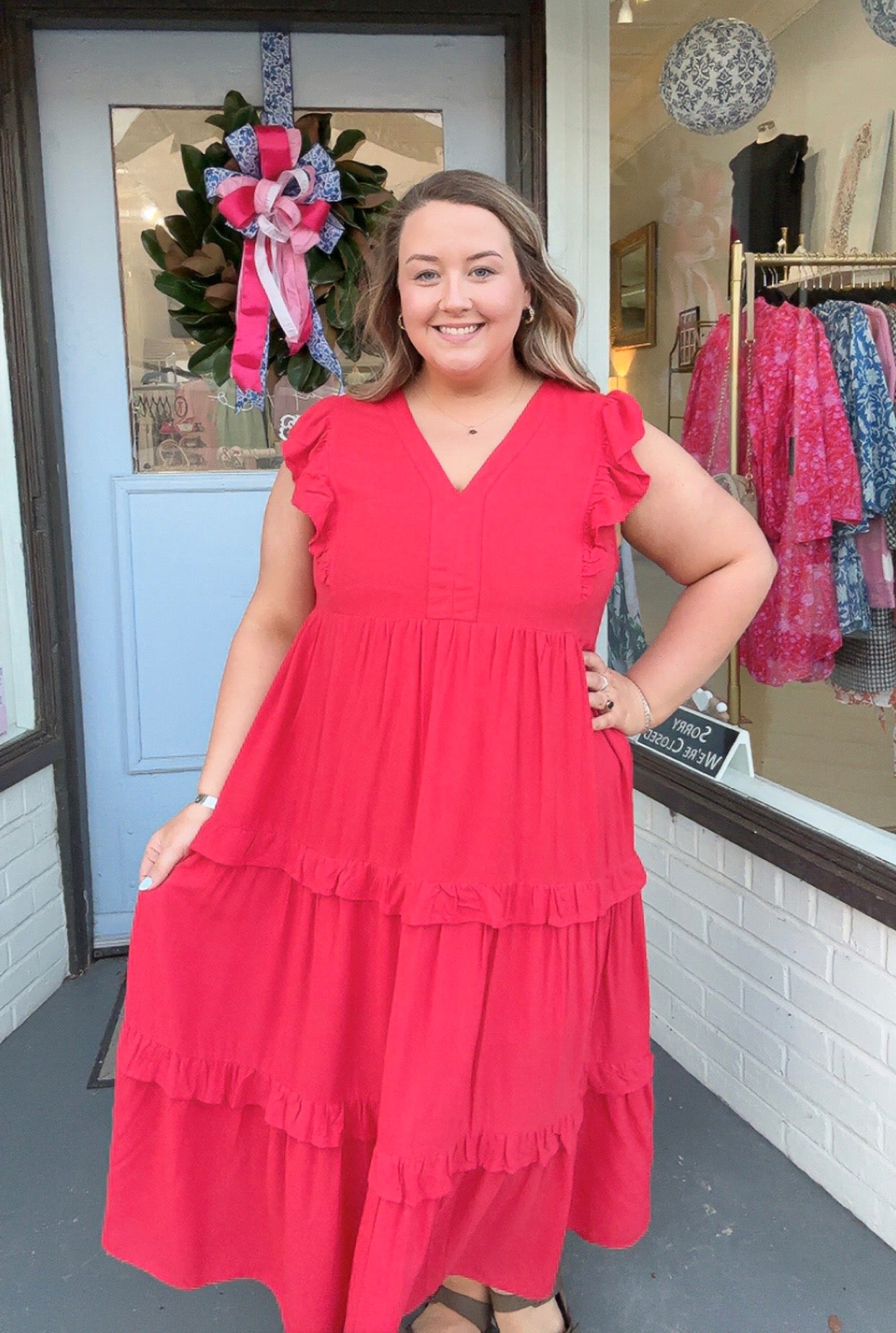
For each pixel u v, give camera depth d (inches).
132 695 111.1
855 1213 74.8
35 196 99.7
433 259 48.9
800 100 82.4
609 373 101.3
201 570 110.4
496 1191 52.6
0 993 97.0
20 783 100.2
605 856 53.4
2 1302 68.9
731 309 90.0
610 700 53.5
